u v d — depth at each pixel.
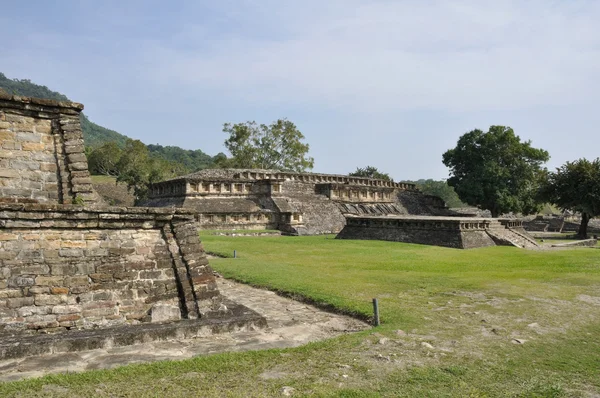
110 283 10.59
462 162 70.50
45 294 9.84
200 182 52.06
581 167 56.44
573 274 21.27
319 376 7.94
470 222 36.41
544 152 65.62
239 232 46.00
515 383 7.79
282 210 52.44
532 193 66.06
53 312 9.84
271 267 21.91
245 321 11.34
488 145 66.75
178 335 10.34
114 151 95.12
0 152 11.77
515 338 10.66
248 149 89.12
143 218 11.11
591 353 9.58
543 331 11.34
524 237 40.41
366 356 9.13
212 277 11.77
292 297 15.91
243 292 16.97
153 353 9.25
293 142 91.94
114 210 10.68
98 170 95.81
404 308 13.74
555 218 78.44
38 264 9.86
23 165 12.05
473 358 9.14
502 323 12.09
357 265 23.95
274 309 14.27
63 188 12.38
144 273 11.05
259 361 8.70
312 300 15.09
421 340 10.37
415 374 8.11
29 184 12.06
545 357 9.27
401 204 76.19
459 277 20.08
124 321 10.59
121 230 10.95
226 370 8.15
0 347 8.52
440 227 36.50
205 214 48.53
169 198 55.34
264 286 17.62
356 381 7.73
